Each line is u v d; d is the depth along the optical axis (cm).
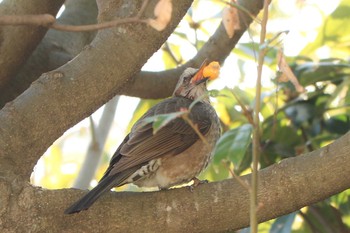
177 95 1256
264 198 921
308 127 1312
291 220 1250
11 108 959
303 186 917
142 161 1048
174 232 934
